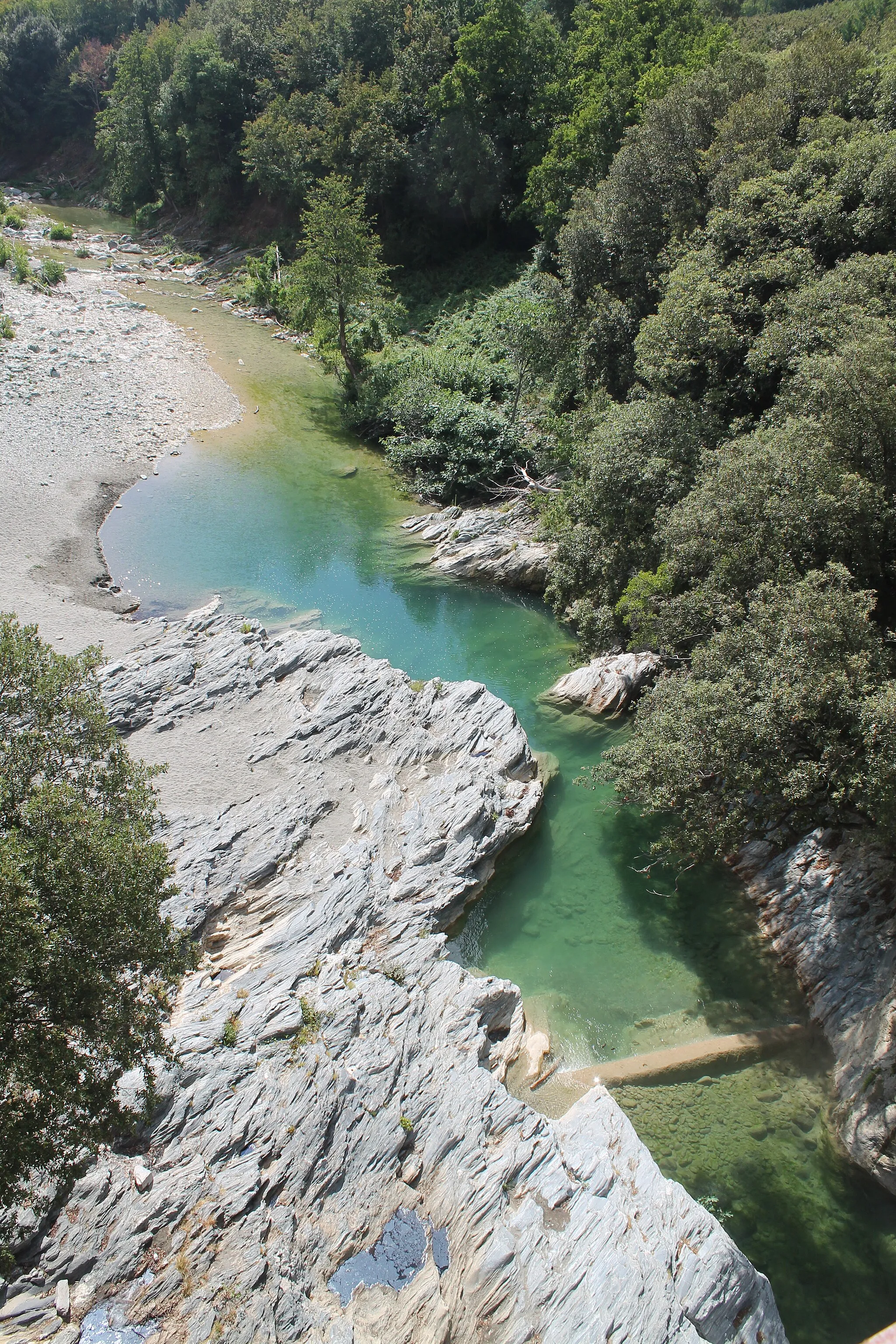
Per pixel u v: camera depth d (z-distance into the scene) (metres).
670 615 25.97
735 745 19.25
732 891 24.11
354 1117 16.16
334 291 55.06
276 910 21.14
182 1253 13.57
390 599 38.00
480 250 72.75
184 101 84.69
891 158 32.53
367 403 53.34
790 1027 19.95
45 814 11.79
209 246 84.50
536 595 39.66
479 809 24.30
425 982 19.64
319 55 82.38
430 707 28.70
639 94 53.62
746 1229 16.12
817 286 30.23
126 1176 14.58
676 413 33.44
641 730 22.08
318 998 18.44
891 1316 14.96
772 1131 17.84
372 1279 14.07
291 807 24.00
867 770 17.50
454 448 46.50
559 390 49.47
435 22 75.00
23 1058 10.86
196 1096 15.95
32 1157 11.13
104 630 31.86
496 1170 15.45
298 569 39.25
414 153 70.94
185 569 38.00
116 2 118.00
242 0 90.44
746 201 37.00
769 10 95.75
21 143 114.25
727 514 24.31
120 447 47.38
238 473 47.03
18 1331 12.49
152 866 12.38
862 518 22.22
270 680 29.66
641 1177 15.46
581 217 47.38
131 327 63.50
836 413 22.98
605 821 26.86
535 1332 13.31
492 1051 18.81
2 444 45.12
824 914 21.52
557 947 22.48
